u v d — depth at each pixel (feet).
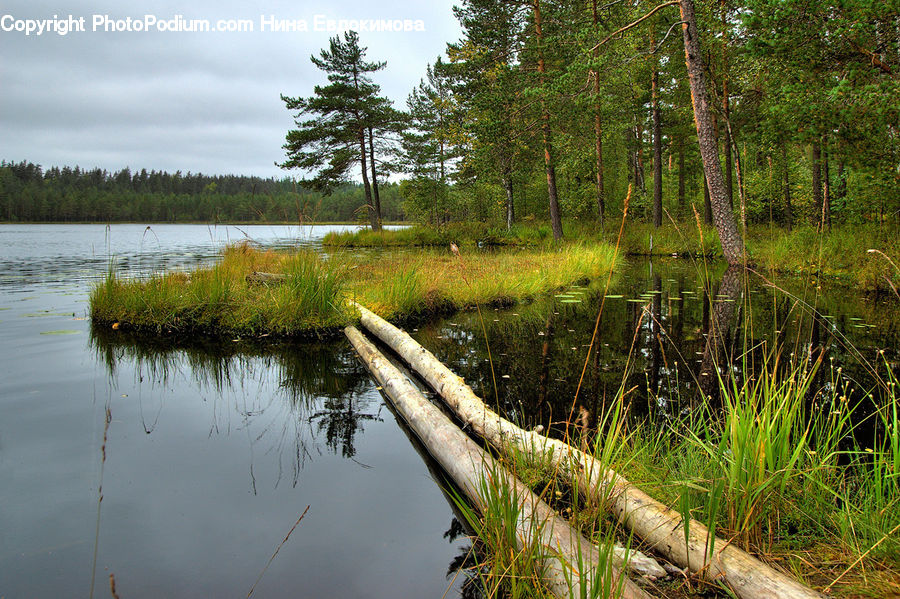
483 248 59.47
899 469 6.18
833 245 31.40
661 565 5.97
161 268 37.47
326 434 10.26
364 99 80.84
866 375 12.53
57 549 6.28
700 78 32.53
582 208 73.87
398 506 7.52
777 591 5.14
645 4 48.14
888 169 24.27
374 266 34.88
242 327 19.54
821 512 6.49
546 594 5.35
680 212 65.77
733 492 6.24
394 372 12.98
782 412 6.95
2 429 10.09
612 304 24.63
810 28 23.61
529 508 6.68
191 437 9.96
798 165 42.65
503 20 53.83
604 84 50.21
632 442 8.67
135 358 15.93
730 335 17.39
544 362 14.75
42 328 19.69
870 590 5.14
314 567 6.05
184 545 6.44
